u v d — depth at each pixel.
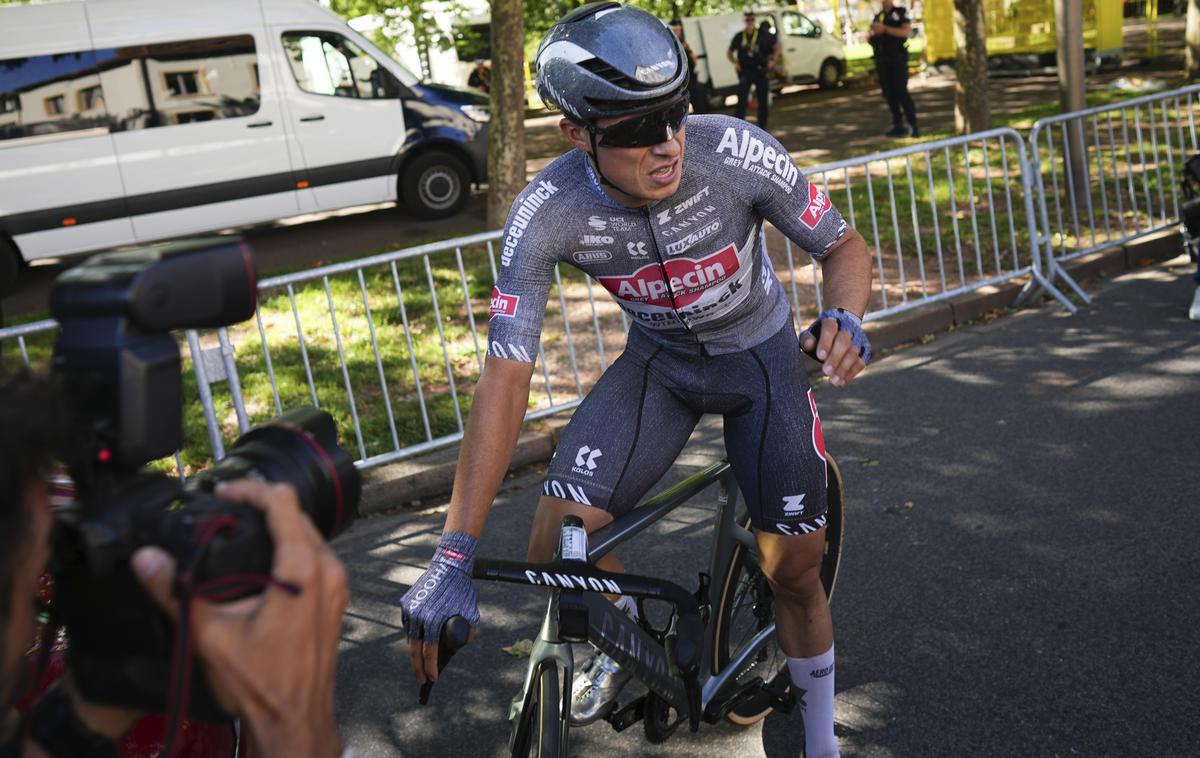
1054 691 2.82
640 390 2.29
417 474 4.67
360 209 12.19
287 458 0.91
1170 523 3.64
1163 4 27.52
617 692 2.39
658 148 1.83
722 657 2.57
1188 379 4.95
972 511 3.90
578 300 7.12
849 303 2.14
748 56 15.41
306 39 10.17
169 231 9.89
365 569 4.01
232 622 0.74
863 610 3.32
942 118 15.07
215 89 9.84
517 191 9.26
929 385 5.28
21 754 0.81
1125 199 8.31
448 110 10.80
